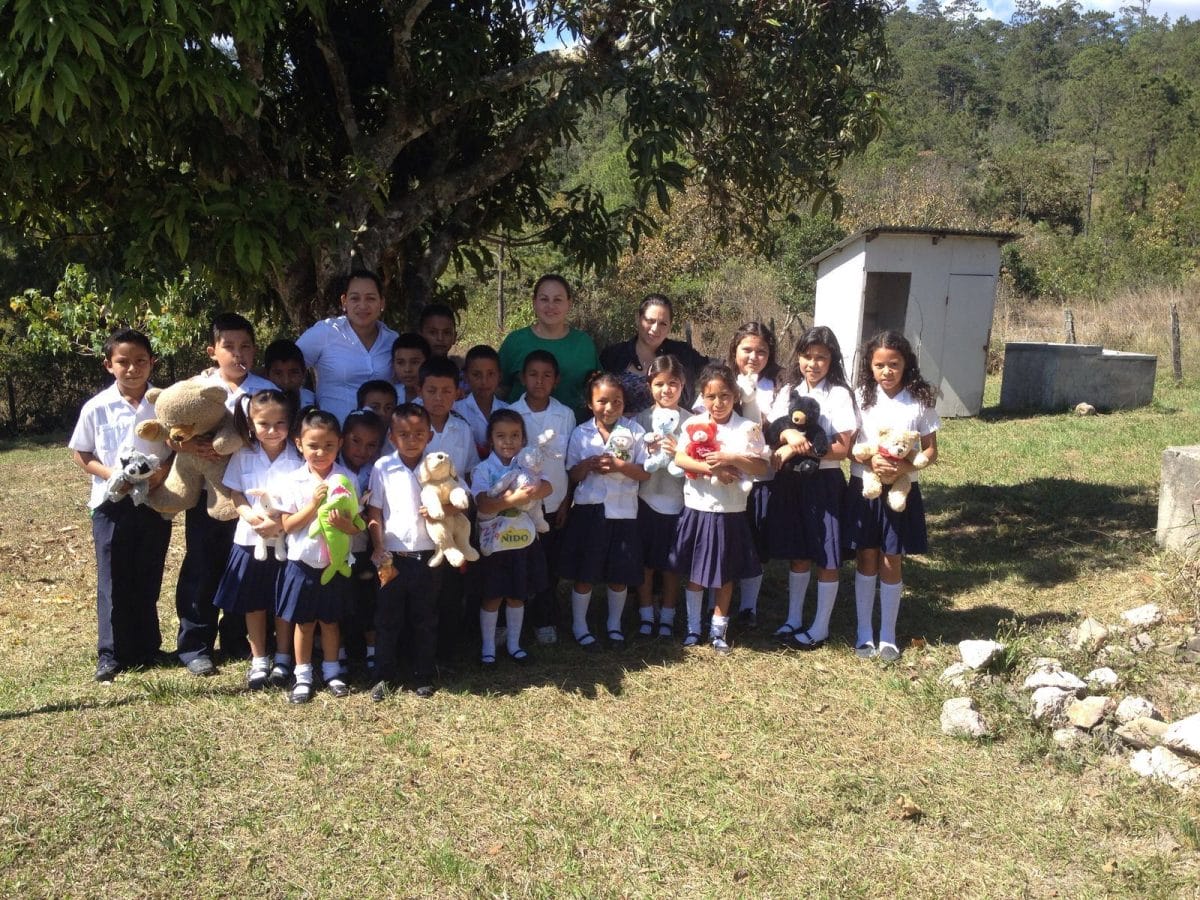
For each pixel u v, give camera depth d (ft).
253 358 15.38
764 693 14.53
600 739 13.08
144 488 14.37
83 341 45.03
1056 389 42.91
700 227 68.08
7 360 44.75
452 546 14.12
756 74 17.94
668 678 15.11
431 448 14.82
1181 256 92.58
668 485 16.46
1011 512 24.86
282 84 19.57
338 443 13.87
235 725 13.37
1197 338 59.62
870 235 42.50
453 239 21.09
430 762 12.42
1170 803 11.26
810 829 11.03
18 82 12.21
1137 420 38.42
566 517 16.38
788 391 16.08
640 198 17.48
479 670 15.40
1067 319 55.42
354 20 19.12
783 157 18.48
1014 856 10.51
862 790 11.80
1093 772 12.10
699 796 11.70
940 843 10.75
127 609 15.19
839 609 18.42
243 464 14.26
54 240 17.20
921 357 43.06
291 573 13.97
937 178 101.91
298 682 14.26
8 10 12.37
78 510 28.94
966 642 14.80
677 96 16.30
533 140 19.16
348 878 10.12
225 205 14.84
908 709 13.91
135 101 13.47
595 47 18.47
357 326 15.90
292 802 11.48
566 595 19.45
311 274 18.88
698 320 65.72
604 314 61.41
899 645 16.42
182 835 10.80
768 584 20.16
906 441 14.83
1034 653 15.21
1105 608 17.65
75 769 12.14
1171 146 125.29
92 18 12.08
